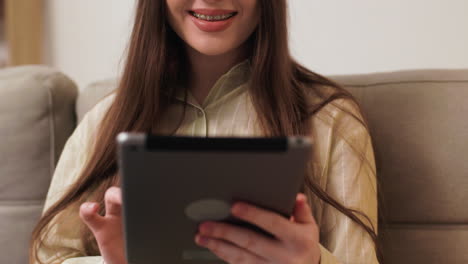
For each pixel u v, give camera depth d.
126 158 0.37
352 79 0.84
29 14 1.45
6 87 0.97
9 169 0.96
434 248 0.75
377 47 1.16
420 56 1.13
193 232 0.45
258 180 0.39
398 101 0.78
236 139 0.37
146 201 0.41
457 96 0.76
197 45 0.71
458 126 0.75
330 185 0.70
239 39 0.72
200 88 0.81
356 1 1.16
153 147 0.36
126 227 0.44
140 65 0.78
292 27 1.22
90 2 1.42
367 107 0.80
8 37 1.45
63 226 0.78
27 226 0.96
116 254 0.56
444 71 0.79
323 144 0.71
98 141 0.78
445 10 1.10
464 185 0.74
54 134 0.97
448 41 1.11
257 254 0.46
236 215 0.42
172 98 0.79
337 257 0.65
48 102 0.96
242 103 0.76
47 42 1.49
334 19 1.18
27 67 1.04
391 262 0.77
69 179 0.82
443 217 0.75
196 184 0.39
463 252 0.73
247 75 0.78
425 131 0.76
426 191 0.75
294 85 0.77
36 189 0.96
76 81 1.48
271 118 0.72
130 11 1.36
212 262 0.50
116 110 0.78
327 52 1.20
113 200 0.53
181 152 0.36
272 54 0.74
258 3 0.73
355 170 0.69
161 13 0.77
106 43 1.42
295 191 0.41
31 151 0.96
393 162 0.77
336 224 0.67
